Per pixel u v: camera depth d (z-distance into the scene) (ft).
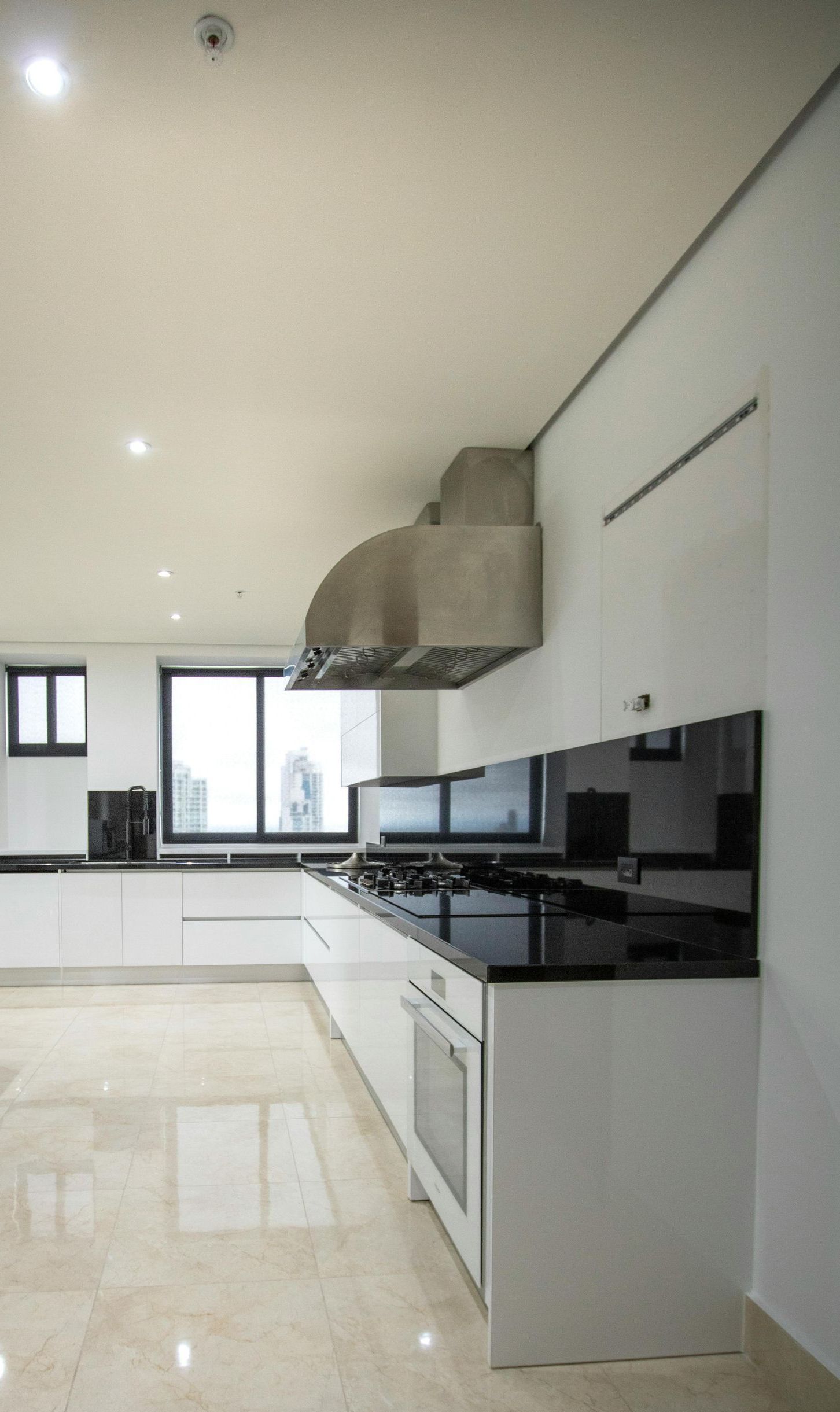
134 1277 7.63
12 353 8.92
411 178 6.47
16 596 18.35
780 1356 6.13
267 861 22.27
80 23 5.08
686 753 7.47
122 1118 11.68
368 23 5.14
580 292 7.95
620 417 8.93
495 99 5.74
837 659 5.67
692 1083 6.46
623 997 6.39
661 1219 6.44
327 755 24.79
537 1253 6.31
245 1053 14.90
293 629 21.47
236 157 6.22
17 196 6.59
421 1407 5.90
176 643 22.97
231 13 5.05
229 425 10.62
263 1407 5.91
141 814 22.76
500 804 12.57
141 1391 6.09
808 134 6.01
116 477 12.16
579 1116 6.34
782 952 6.23
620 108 5.82
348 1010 13.15
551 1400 5.98
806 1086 5.96
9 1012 18.12
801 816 6.02
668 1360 6.45
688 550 7.55
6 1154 10.46
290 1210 8.96
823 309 5.87
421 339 8.74
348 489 12.70
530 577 11.06
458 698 14.92
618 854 8.73
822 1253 5.78
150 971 21.06
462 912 9.52
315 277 7.70
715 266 7.18
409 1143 9.01
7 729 23.84
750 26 5.19
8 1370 6.32
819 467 5.88
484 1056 6.45
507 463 11.46
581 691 9.80
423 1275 7.66
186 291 7.89
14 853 23.49
